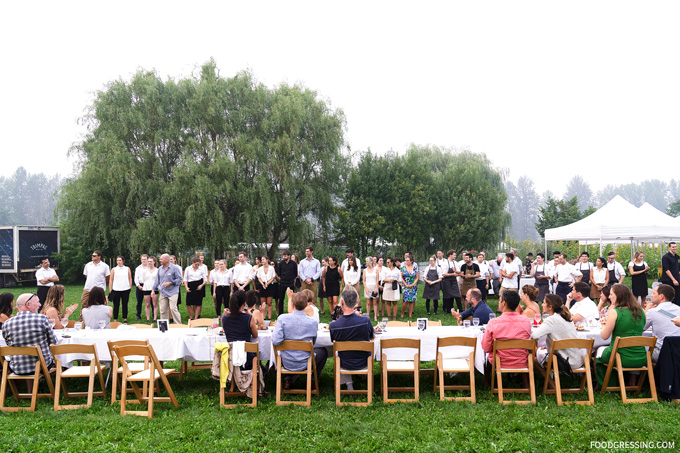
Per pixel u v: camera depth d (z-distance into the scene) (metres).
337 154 23.09
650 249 26.22
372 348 5.46
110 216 21.41
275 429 4.68
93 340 6.04
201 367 7.21
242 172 21.23
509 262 12.40
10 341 5.56
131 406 5.46
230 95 22.12
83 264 23.50
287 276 11.98
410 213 25.88
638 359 5.44
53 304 7.41
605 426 4.59
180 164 20.20
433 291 12.63
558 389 5.29
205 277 11.48
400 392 6.00
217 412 5.23
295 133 21.58
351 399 5.75
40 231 23.23
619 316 5.57
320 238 24.88
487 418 4.83
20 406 5.52
